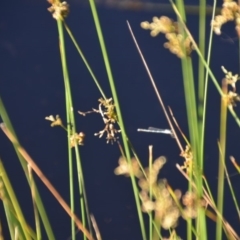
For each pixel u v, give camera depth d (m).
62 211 4.16
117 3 4.64
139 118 4.39
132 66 4.56
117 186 4.23
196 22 4.29
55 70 4.62
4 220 3.61
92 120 4.35
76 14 4.71
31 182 1.94
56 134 4.41
